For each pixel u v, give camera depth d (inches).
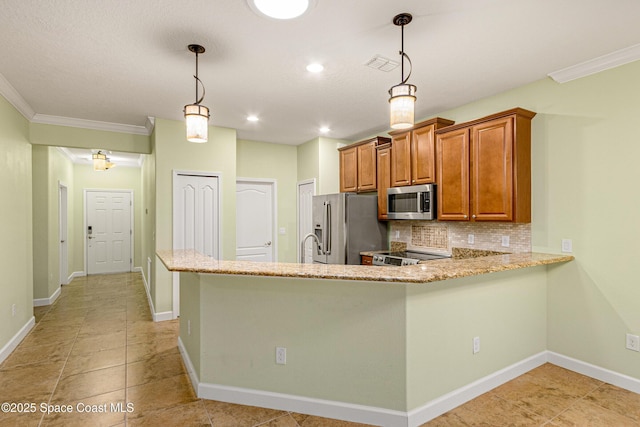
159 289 165.6
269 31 87.0
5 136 125.8
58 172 224.2
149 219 196.9
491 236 135.9
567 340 113.4
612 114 102.0
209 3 75.3
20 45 93.0
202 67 107.7
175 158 167.9
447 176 135.8
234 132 183.8
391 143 163.9
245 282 91.4
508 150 116.8
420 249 167.3
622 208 100.3
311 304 86.8
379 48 96.1
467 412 87.9
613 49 96.7
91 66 106.3
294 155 229.9
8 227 128.6
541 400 93.8
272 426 82.5
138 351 128.4
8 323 127.6
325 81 119.2
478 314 96.2
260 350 90.9
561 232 114.2
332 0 74.1
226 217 180.9
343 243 173.3
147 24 83.5
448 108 149.9
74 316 173.3
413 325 81.4
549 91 116.5
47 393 98.0
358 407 83.6
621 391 98.7
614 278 102.3
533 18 81.1
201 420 85.0
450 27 85.3
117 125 173.2
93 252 293.0
